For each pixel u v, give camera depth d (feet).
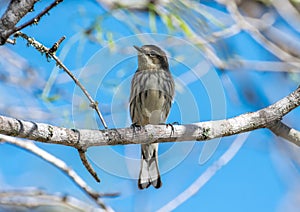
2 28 20.80
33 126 22.94
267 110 27.50
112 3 37.11
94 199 33.78
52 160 33.27
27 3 20.86
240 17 38.55
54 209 37.70
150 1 35.47
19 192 35.17
